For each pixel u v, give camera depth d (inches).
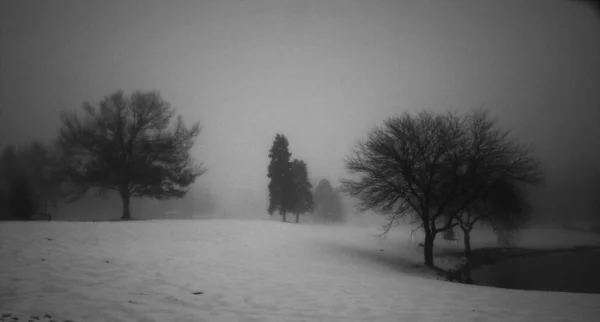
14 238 512.1
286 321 256.7
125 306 269.3
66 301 269.4
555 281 665.0
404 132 802.8
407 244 1123.3
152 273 390.6
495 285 638.5
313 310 290.5
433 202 869.8
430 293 386.0
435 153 786.2
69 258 419.5
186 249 589.6
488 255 1017.5
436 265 853.8
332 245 883.4
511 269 808.3
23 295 276.2
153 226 818.2
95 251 483.5
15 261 379.6
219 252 600.4
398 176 818.2
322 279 446.9
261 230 951.6
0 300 260.7
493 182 757.3
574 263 860.6
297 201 1955.0
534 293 422.3
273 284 388.8
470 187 768.3
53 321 229.1
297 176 2059.5
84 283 324.8
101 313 251.0
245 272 450.6
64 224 720.3
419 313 289.7
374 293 369.7
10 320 224.2
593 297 396.8
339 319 266.1
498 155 765.3
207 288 345.7
